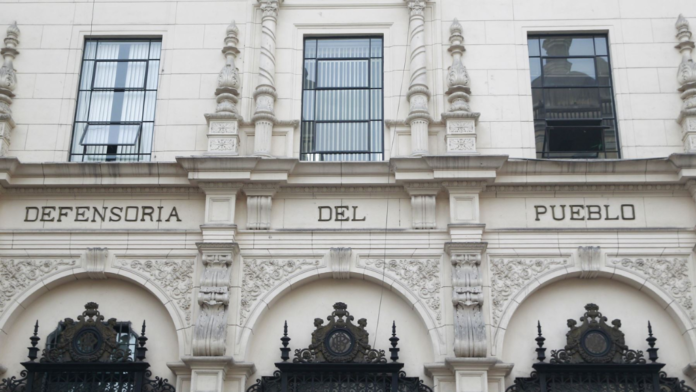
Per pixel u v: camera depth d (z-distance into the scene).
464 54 16.73
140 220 15.45
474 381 13.83
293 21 17.16
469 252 14.70
